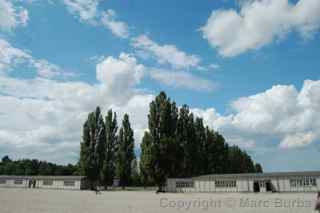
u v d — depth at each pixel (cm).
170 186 7244
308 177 6097
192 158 8331
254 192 6431
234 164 11225
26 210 2525
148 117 7612
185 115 8606
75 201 3609
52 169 13850
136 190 8394
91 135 9062
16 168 13912
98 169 8881
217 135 9425
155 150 7188
